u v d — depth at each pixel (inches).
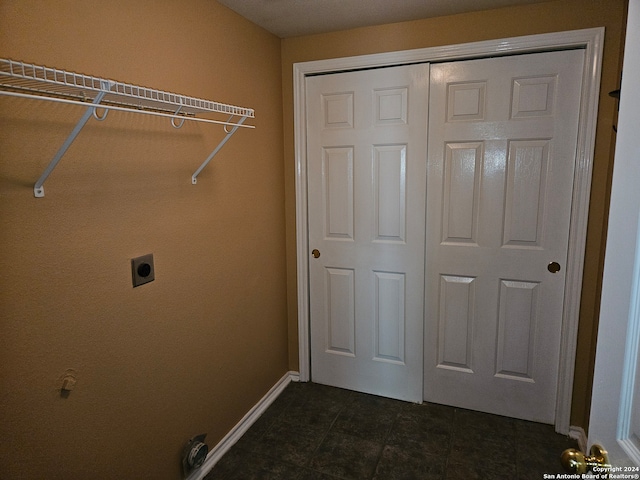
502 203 81.7
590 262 75.9
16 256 41.5
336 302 98.8
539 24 73.7
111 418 54.1
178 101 54.1
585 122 72.7
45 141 43.5
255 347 88.7
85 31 46.9
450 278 88.4
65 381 47.4
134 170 55.0
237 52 76.4
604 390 29.8
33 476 44.8
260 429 85.2
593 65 70.7
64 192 45.8
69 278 47.2
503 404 87.9
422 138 84.8
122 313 54.7
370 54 85.5
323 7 74.4
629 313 26.7
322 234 97.3
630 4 27.1
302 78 91.9
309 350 103.3
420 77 83.1
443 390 92.7
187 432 68.7
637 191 25.9
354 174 91.8
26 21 40.7
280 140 94.9
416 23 81.6
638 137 25.7
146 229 57.7
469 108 81.2
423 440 80.7
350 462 74.9
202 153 68.1
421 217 87.4
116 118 51.7
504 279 84.0
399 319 93.4
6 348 41.2
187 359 67.7
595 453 30.4
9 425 42.1
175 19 60.7
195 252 68.1
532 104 77.0
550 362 82.9
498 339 86.4
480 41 77.5
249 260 84.5
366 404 94.1
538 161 78.1
